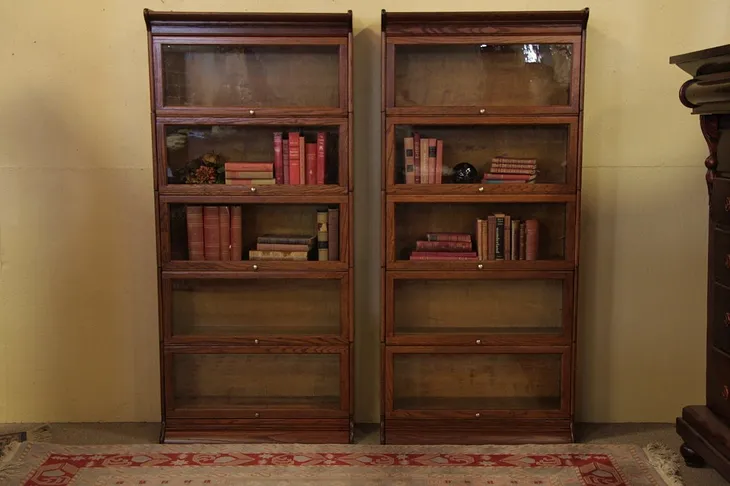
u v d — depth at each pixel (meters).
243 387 3.57
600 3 3.54
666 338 3.72
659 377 3.75
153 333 3.72
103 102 3.59
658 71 3.57
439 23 3.28
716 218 3.01
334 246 3.45
